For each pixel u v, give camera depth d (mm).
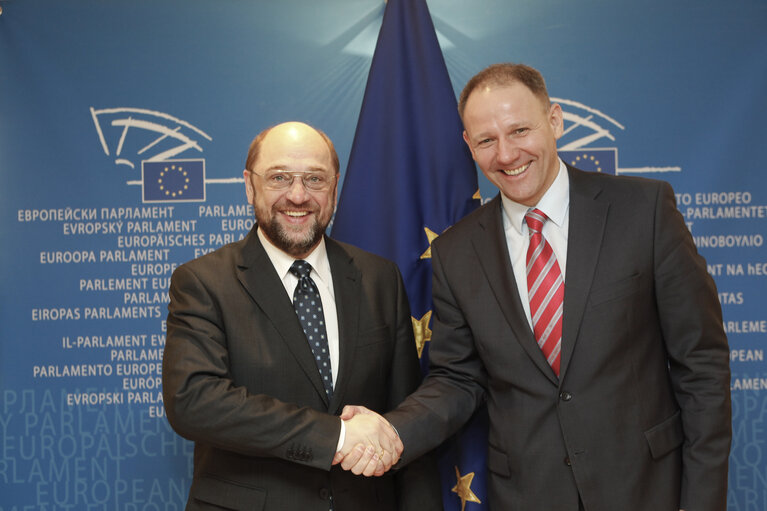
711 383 1538
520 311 1636
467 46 2463
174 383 1547
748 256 2387
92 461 2410
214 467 1612
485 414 2025
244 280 1683
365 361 1694
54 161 2455
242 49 2475
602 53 2439
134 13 2477
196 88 2473
